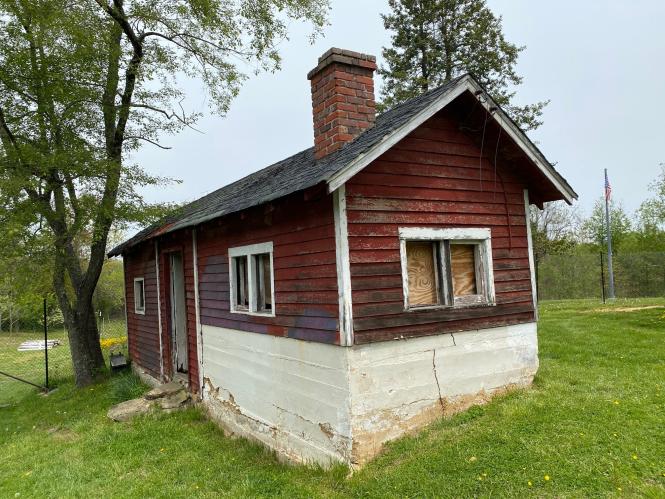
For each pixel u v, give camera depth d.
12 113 11.27
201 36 12.15
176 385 9.71
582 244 39.31
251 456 6.44
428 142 5.90
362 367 5.07
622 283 27.11
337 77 6.37
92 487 5.88
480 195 6.35
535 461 4.55
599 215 38.06
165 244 10.64
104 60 11.53
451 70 20.62
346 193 5.14
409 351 5.46
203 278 8.68
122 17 10.97
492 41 20.58
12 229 9.56
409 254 5.84
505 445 4.91
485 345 6.20
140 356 12.73
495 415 5.70
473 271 6.44
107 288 29.69
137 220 11.34
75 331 12.84
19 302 14.34
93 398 11.07
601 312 16.14
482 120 6.02
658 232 34.84
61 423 9.36
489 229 6.39
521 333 6.62
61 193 11.64
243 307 7.37
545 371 7.54
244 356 7.17
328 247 5.25
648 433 4.92
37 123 10.85
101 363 13.95
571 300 24.45
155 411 8.88
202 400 8.78
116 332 26.94
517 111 20.59
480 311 6.18
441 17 21.00
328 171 4.77
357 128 6.46
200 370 8.84
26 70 10.80
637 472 4.25
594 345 9.89
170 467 6.27
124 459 6.71
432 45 20.98
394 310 5.36
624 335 10.95
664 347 9.32
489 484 4.29
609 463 4.38
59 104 10.96
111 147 12.15
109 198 11.21
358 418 5.00
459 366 5.91
